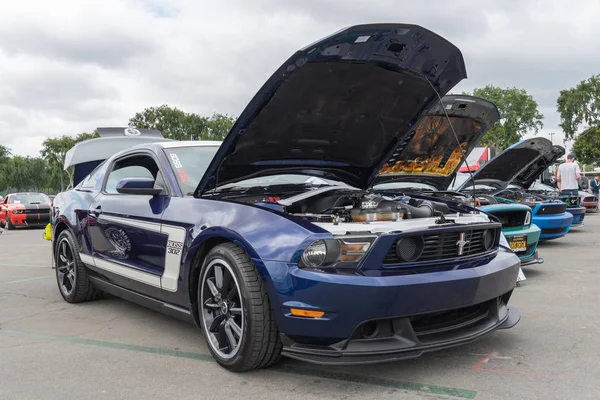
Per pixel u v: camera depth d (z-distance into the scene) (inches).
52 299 205.6
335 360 101.6
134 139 318.3
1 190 2952.8
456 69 139.5
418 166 200.8
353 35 113.9
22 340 148.3
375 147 162.4
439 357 124.6
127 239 154.2
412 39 123.3
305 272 101.9
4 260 344.2
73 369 123.3
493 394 102.3
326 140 150.9
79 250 186.7
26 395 108.3
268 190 153.1
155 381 114.5
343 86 130.8
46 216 700.7
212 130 2186.3
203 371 119.8
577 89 2406.5
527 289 203.9
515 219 222.7
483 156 540.1
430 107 152.0
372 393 104.2
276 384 110.5
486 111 191.5
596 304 177.0
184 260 128.5
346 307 99.4
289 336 105.9
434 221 115.6
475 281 109.9
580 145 1742.1
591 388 104.6
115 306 190.1
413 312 102.8
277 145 141.7
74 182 305.0
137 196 155.4
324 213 131.7
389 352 101.2
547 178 597.6
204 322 124.7
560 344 133.2
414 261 107.1
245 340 111.1
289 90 122.2
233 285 118.1
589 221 535.8
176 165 149.6
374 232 104.3
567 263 269.0
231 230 115.0
